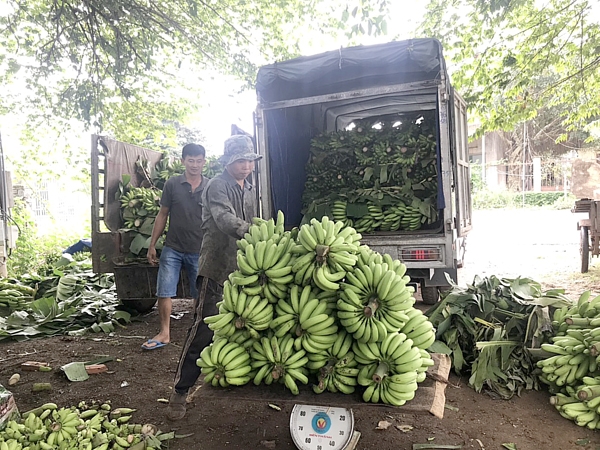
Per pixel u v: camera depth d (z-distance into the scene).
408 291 2.35
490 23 8.08
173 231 5.00
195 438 3.30
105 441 2.98
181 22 9.65
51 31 8.68
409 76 5.64
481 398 3.85
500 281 4.77
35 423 3.04
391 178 6.50
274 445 3.19
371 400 2.22
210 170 7.71
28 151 11.70
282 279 2.42
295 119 6.79
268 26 10.00
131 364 4.75
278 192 6.29
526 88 9.34
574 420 3.45
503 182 31.92
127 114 10.97
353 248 2.46
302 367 2.40
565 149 30.56
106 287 7.66
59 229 14.70
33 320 6.20
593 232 8.41
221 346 2.45
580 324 3.94
